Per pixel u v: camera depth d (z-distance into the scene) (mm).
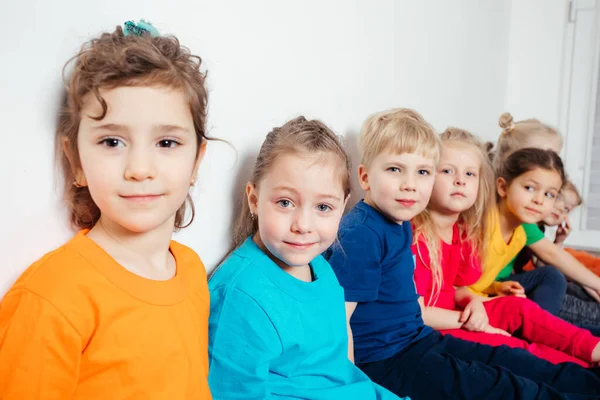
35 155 497
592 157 2428
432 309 1189
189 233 730
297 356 751
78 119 490
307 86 987
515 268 1749
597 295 1587
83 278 481
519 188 1429
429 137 1002
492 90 2289
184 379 553
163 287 550
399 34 1374
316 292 791
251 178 789
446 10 1692
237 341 692
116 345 490
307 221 738
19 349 443
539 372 987
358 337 1020
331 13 1040
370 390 831
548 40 2451
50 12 493
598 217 2438
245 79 806
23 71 475
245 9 790
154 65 497
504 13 2359
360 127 1212
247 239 801
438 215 1242
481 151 1285
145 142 500
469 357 1027
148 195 507
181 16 663
